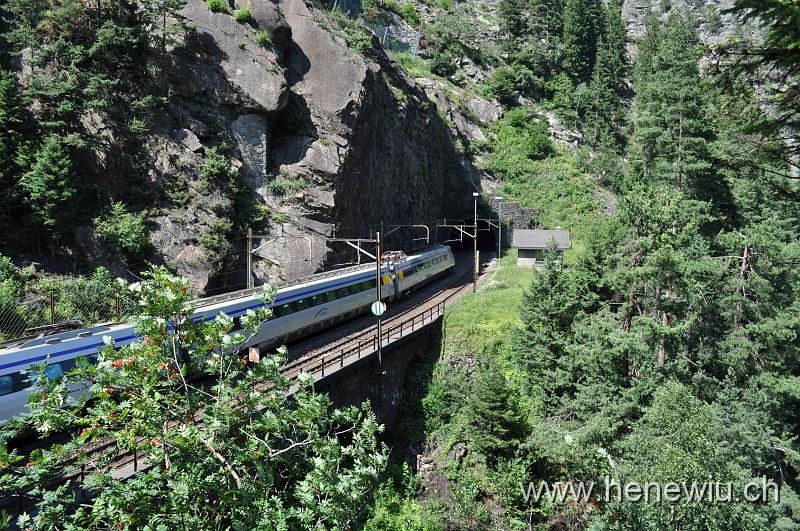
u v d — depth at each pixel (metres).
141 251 30.44
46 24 31.47
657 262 21.45
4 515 7.85
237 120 37.34
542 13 99.19
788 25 7.64
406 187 53.97
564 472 23.80
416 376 31.11
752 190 32.56
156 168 33.31
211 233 32.94
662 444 13.75
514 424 24.52
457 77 86.19
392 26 88.06
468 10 114.88
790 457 20.95
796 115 8.77
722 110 10.16
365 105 42.78
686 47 38.16
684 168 34.38
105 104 30.81
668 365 21.53
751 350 23.19
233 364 10.02
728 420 19.38
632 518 12.73
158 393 8.56
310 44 41.84
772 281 24.16
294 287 28.25
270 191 37.91
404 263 41.47
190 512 8.27
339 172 39.66
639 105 84.00
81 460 8.75
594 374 22.69
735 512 12.86
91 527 7.54
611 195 70.31
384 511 21.33
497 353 32.56
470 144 75.06
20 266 27.48
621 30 104.69
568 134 82.12
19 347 16.53
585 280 31.81
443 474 25.30
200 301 24.00
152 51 34.91
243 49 37.44
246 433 8.82
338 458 8.55
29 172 27.81
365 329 31.86
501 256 62.22
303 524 8.07
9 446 15.56
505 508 22.94
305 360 24.41
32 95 29.75
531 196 71.00
